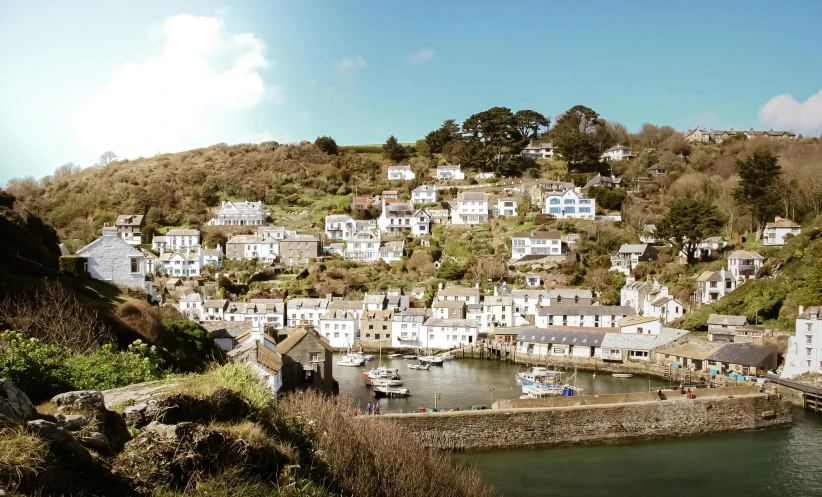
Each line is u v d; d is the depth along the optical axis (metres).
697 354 97.62
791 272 111.31
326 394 60.94
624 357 106.12
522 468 54.72
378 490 29.08
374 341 130.25
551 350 113.81
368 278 154.75
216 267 161.50
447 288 141.00
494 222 180.25
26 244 62.12
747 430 66.25
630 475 53.22
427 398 81.75
